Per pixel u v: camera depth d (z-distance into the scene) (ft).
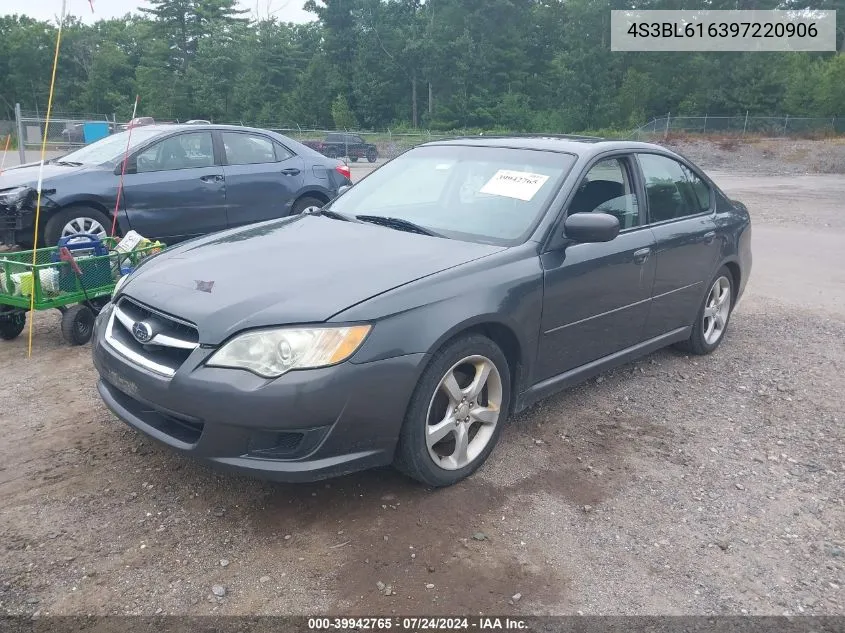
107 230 25.45
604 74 208.23
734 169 118.21
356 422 9.74
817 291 26.99
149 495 10.94
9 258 18.04
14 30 231.30
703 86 199.72
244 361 9.43
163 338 10.07
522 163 14.02
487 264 11.46
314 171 30.78
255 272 10.91
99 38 245.04
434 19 224.12
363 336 9.68
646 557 9.98
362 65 230.27
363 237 12.57
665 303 15.70
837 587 9.55
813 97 185.26
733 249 18.01
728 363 18.08
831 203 60.59
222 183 27.66
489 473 11.95
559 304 12.51
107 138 28.50
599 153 14.16
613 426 14.08
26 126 68.90
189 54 213.87
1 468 11.65
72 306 17.98
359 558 9.57
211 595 8.82
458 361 10.83
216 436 9.50
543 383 12.92
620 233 14.17
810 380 17.12
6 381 15.47
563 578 9.43
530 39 229.66
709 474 12.38
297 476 9.58
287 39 236.84
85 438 12.75
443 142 16.03
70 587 8.91
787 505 11.50
